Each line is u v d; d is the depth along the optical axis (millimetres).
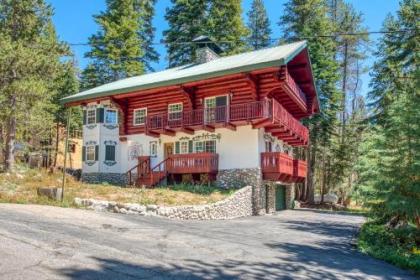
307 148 36062
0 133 29250
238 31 37156
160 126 25078
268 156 22625
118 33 37781
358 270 9648
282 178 24344
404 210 13594
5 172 20906
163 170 24938
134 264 7641
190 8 37875
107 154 28031
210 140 24141
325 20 35812
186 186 22188
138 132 27375
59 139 40219
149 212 15609
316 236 14859
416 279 9461
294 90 24094
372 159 14789
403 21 28375
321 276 8609
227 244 10828
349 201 38562
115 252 8375
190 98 24766
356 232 16531
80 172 31516
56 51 23703
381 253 11953
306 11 36312
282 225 17562
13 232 9188
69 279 6371
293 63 25547
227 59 27156
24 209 12867
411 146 13922
